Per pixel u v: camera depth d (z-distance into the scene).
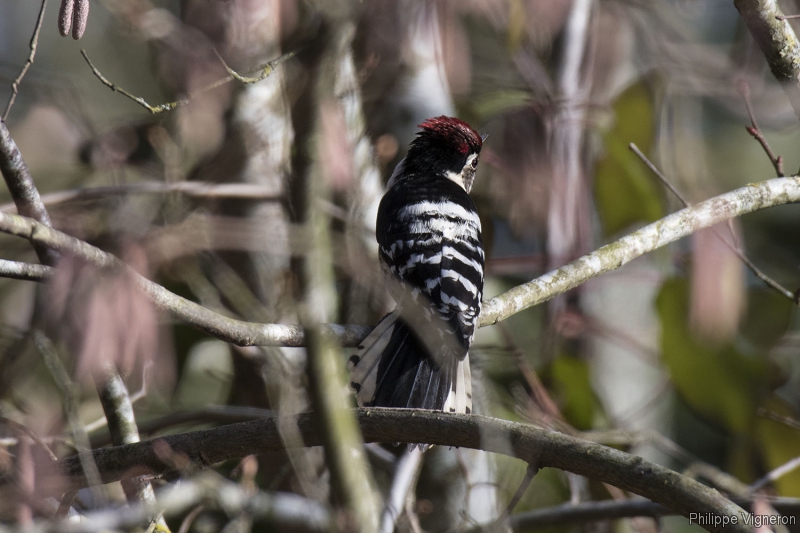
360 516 5.14
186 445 6.68
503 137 12.27
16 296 11.28
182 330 11.31
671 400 15.30
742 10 8.45
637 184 12.02
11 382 9.51
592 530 10.77
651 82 12.20
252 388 11.02
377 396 7.82
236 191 10.07
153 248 7.62
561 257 12.01
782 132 13.65
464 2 10.32
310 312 5.50
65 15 6.11
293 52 7.14
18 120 11.73
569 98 12.24
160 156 10.11
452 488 10.48
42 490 6.54
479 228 9.16
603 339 13.62
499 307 8.62
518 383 11.61
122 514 6.58
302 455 5.86
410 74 10.65
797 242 16.81
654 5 13.87
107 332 5.68
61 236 5.71
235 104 10.52
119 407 7.51
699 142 14.54
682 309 11.09
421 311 8.22
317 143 6.09
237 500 7.95
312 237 5.79
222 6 10.41
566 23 12.66
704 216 8.96
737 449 11.55
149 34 10.52
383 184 11.21
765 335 11.59
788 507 8.27
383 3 9.50
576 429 11.53
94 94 14.84
